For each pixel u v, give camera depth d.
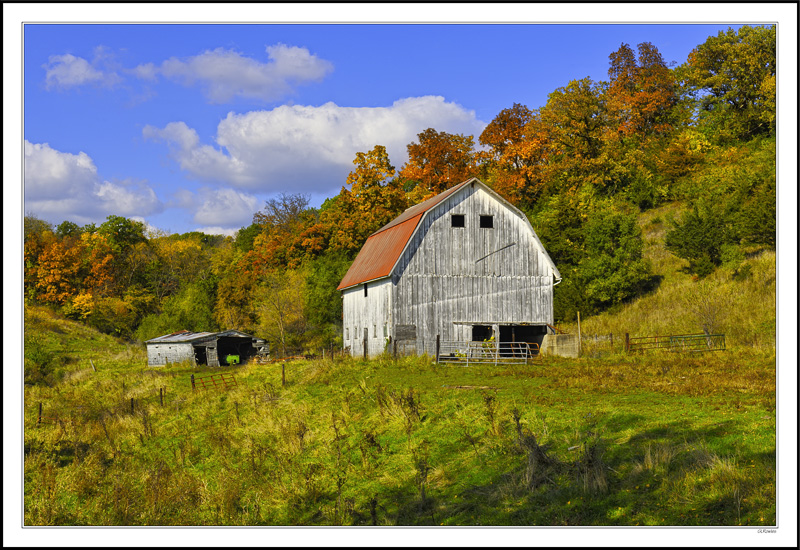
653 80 75.12
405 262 34.38
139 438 22.05
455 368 28.39
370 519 11.88
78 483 16.58
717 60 72.56
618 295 45.09
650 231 56.34
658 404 15.80
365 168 66.31
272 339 54.59
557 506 10.56
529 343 35.47
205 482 15.27
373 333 37.16
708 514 9.34
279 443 18.05
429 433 16.14
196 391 30.77
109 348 65.75
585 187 65.12
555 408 16.41
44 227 98.06
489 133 72.31
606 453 12.27
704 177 58.78
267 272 67.44
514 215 36.09
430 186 69.25
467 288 35.00
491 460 13.21
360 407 20.78
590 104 72.56
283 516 12.99
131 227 94.25
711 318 34.97
